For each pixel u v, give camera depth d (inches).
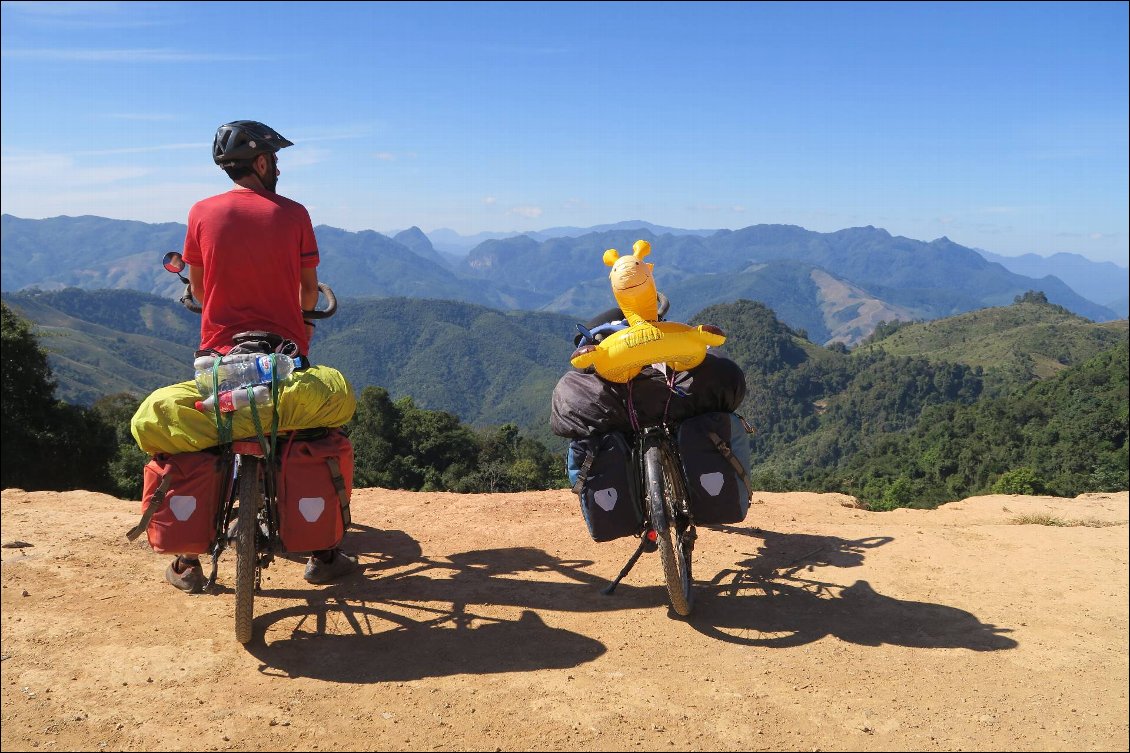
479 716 122.0
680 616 161.9
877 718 123.1
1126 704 127.8
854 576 186.1
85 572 183.9
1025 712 125.3
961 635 153.8
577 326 168.7
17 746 112.6
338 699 127.0
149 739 115.0
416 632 153.5
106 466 1180.5
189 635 150.5
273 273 156.5
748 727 120.0
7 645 145.0
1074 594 175.0
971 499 278.1
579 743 115.1
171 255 168.9
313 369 151.6
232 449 141.9
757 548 207.3
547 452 4559.5
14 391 1020.5
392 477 3361.2
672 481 164.1
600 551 204.7
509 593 174.9
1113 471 4077.3
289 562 194.2
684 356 156.3
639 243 174.7
